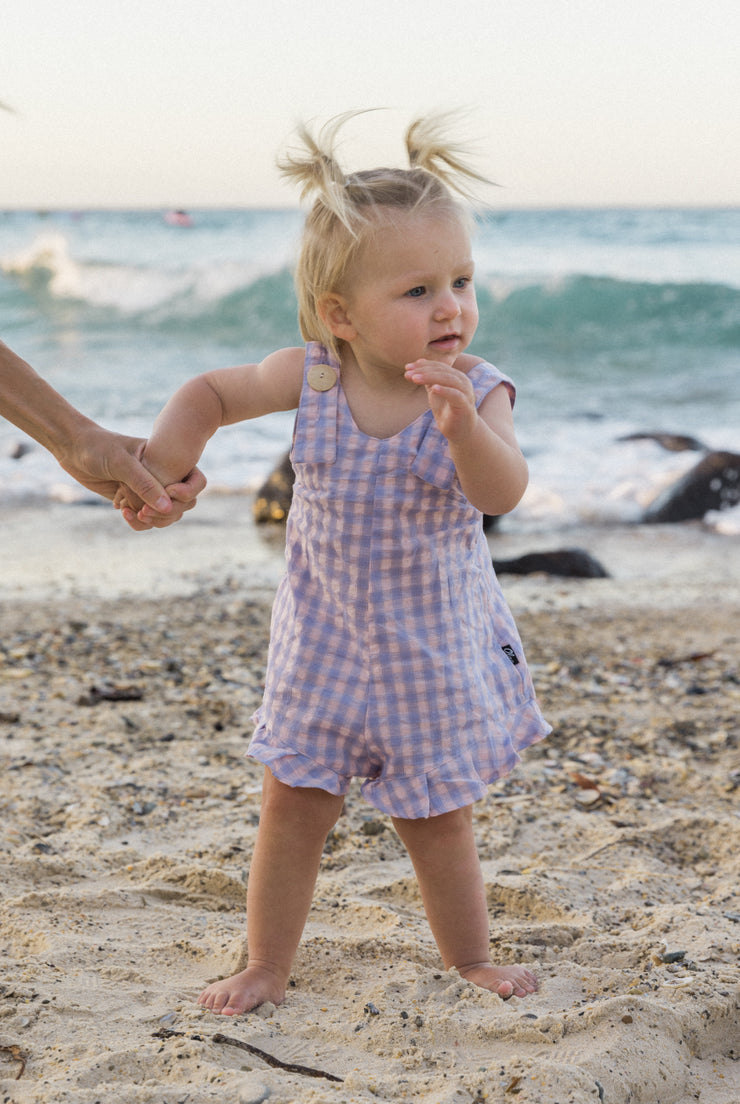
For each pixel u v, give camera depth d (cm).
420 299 206
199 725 444
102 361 1884
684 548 918
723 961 239
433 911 225
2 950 246
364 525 211
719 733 440
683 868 316
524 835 339
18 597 705
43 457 1193
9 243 2388
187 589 740
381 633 211
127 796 357
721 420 1412
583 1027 201
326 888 287
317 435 215
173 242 2564
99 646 574
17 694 481
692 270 2219
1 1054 195
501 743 221
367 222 203
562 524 999
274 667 221
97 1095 174
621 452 1217
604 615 683
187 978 232
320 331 220
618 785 383
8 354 235
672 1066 194
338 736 214
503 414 219
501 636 230
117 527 947
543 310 2095
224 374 229
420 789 212
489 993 214
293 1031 207
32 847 313
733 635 623
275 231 2667
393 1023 205
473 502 209
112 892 277
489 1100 177
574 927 261
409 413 214
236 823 339
